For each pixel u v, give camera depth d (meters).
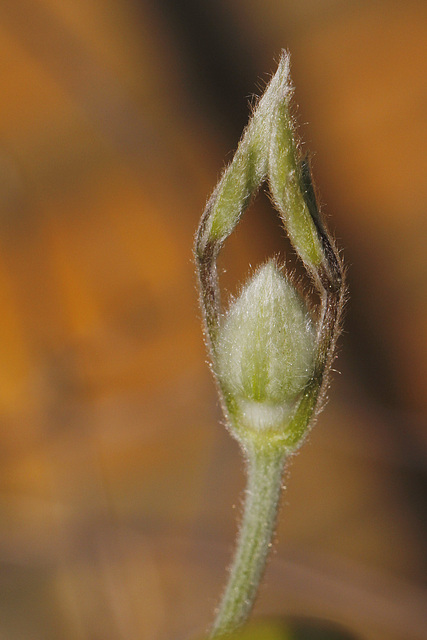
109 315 0.42
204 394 0.42
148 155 0.41
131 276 0.43
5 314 0.41
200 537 0.40
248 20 0.43
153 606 0.38
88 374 0.42
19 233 0.43
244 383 0.21
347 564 0.35
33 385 0.41
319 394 0.21
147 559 0.39
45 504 0.40
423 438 0.41
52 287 0.43
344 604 0.34
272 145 0.20
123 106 0.41
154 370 0.42
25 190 0.43
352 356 0.43
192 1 0.41
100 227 0.43
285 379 0.21
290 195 0.20
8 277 0.42
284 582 0.35
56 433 0.40
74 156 0.43
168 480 0.43
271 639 0.18
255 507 0.21
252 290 0.21
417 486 0.43
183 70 0.42
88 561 0.39
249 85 0.42
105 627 0.38
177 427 0.42
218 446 0.43
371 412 0.42
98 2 0.42
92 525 0.39
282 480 0.21
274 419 0.21
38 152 0.43
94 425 0.41
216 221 0.21
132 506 0.42
